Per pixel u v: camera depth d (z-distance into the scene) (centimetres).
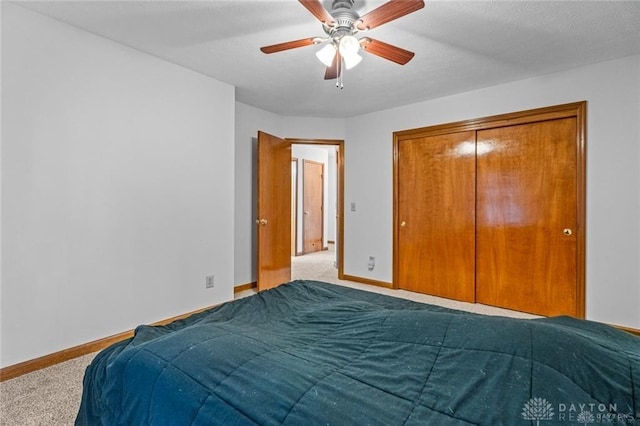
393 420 72
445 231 367
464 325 106
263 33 229
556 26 216
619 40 234
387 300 172
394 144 400
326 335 124
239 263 392
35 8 199
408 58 204
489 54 257
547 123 301
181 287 287
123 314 248
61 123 216
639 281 258
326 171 805
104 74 236
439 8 196
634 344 107
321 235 777
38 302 207
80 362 216
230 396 84
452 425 71
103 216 237
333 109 408
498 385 81
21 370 198
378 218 418
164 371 96
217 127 314
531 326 100
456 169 357
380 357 101
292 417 75
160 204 271
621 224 264
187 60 271
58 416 162
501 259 331
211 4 195
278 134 435
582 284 281
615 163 266
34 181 205
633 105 258
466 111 345
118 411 102
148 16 208
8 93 194
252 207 407
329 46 195
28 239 203
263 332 124
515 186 320
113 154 242
